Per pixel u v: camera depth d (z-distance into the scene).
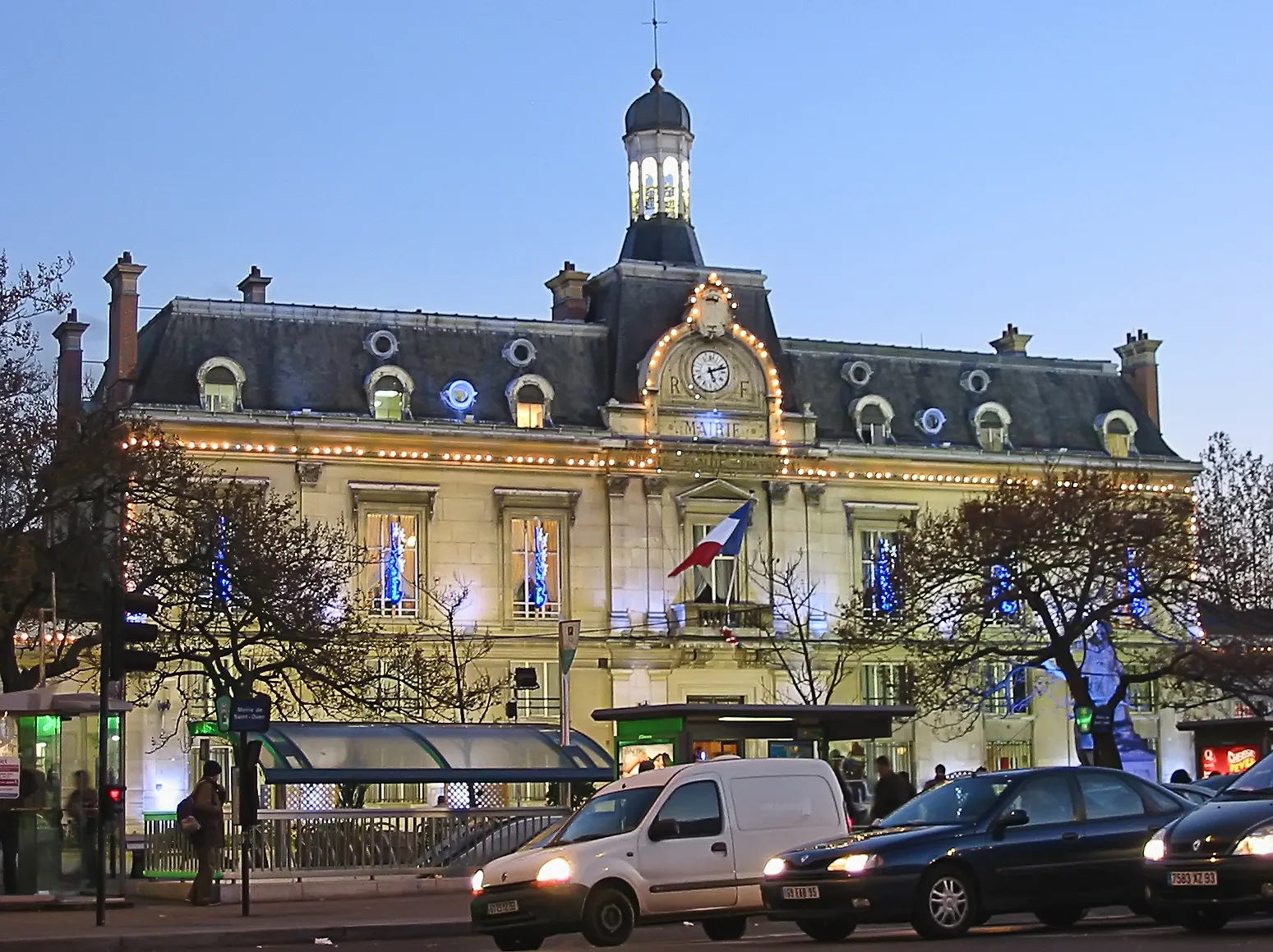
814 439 79.06
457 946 29.23
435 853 41.06
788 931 31.98
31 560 51.34
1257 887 24.03
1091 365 87.19
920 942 25.66
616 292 78.38
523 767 44.16
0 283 53.00
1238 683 66.62
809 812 29.77
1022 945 24.16
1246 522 67.62
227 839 39.88
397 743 43.38
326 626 59.94
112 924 32.06
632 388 76.69
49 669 52.22
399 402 73.62
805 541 78.19
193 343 71.62
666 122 84.00
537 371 76.25
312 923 31.27
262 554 57.53
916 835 26.36
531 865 27.91
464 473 73.56
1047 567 65.50
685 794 29.00
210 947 29.41
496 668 72.94
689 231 83.69
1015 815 26.75
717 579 77.06
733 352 78.19
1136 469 77.38
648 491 75.94
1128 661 81.00
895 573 69.69
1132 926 28.06
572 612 74.44
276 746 42.34
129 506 58.88
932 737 78.50
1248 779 26.34
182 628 57.34
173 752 67.88
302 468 70.94
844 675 78.12
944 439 82.06
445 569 72.88
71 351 78.50
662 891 28.27
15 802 36.97
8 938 28.66
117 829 37.47
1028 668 75.62
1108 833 27.02
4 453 51.59
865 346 83.06
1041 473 81.94
